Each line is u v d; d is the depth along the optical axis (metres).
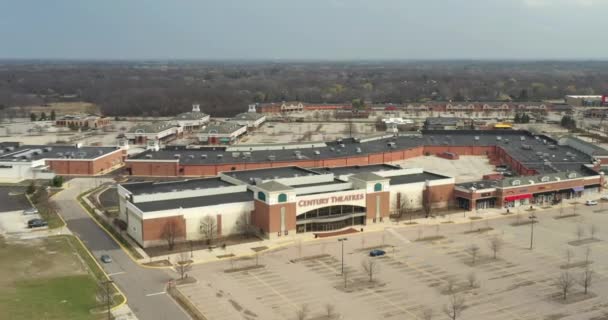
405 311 104.38
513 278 120.38
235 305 106.75
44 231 150.50
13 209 171.50
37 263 125.69
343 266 126.94
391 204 170.88
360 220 160.12
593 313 103.88
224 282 117.94
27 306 101.88
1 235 146.25
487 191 177.25
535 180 184.38
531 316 102.62
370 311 104.31
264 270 124.81
